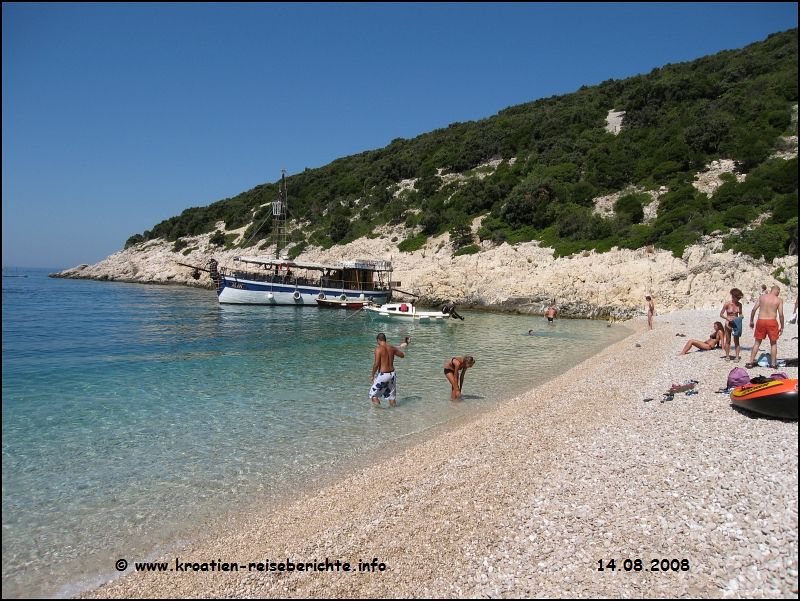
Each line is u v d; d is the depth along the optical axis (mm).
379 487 7531
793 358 12617
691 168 47938
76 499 7270
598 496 6344
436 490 7074
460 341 24547
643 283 35656
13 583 5297
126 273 82625
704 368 13898
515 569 5008
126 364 17016
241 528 6469
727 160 47000
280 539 6109
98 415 11250
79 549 5973
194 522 6645
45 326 26562
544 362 18797
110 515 6820
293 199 79125
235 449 9367
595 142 59469
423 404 12672
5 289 60500
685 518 5555
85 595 5094
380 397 12977
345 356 19688
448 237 53156
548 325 31953
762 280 31797
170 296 51438
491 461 8094
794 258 31891
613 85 77562
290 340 24000
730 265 33250
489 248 48031
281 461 8812
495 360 19203
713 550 4934
